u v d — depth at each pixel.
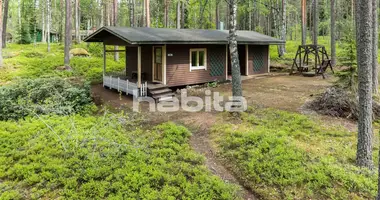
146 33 14.71
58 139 8.31
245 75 20.03
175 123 10.16
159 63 15.51
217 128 9.40
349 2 37.34
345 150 7.51
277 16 33.00
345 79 11.40
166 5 32.47
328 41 38.69
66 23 20.17
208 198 5.80
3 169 6.98
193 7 37.47
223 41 16.69
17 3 44.69
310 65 22.28
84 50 26.56
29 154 7.66
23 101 10.98
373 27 12.51
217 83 17.66
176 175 6.59
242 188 6.34
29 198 5.95
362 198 5.64
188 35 16.14
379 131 8.57
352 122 9.63
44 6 38.44
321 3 45.16
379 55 24.41
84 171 6.70
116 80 15.36
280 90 14.65
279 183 6.23
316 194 5.86
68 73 19.47
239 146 7.96
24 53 24.69
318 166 6.62
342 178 6.15
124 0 44.47
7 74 17.73
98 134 8.70
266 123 9.52
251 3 35.56
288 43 38.16
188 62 16.17
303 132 8.69
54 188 6.24
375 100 11.01
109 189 6.10
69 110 11.04
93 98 13.81
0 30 19.09
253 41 18.34
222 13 48.50
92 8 44.50
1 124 9.76
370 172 6.43
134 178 6.36
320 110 10.57
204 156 7.70
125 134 9.04
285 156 7.04
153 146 8.15
